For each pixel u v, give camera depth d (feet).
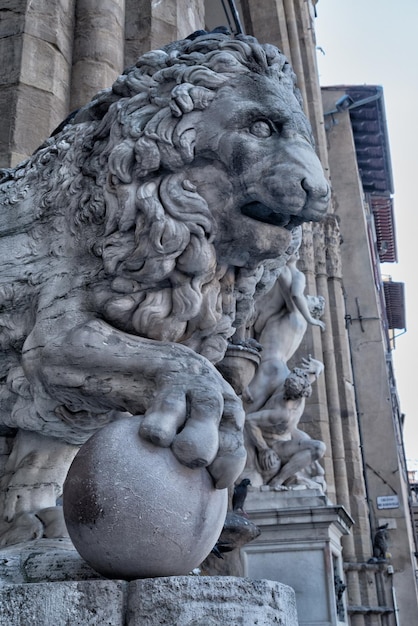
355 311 55.72
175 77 5.72
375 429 53.42
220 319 5.96
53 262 5.98
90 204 5.83
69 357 5.35
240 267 5.92
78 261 5.86
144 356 5.19
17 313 6.09
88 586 3.93
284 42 40.45
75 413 5.86
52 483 6.46
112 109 5.96
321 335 35.09
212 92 5.62
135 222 5.54
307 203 5.39
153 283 5.56
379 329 55.47
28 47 11.14
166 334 5.64
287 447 19.30
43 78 11.14
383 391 54.24
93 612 3.86
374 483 52.06
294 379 19.57
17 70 10.91
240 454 4.54
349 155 57.47
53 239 6.06
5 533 6.01
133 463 4.29
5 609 3.86
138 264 5.49
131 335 5.40
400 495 51.49
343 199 57.16
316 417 32.96
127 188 5.57
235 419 4.66
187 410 4.60
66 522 4.40
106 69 12.12
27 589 3.92
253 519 16.90
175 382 4.82
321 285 36.81
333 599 16.15
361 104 56.65
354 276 56.44
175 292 5.61
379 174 65.41
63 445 6.48
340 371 35.73
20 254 6.14
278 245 5.63
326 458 32.45
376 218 77.61
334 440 33.53
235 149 5.41
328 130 58.03
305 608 16.15
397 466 52.26
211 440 4.42
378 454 52.75
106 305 5.58
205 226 5.48
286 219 5.64
